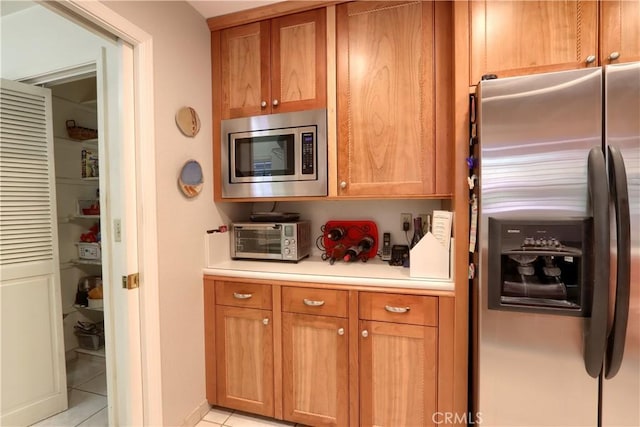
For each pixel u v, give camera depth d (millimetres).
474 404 1327
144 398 1391
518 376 1171
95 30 1206
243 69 1765
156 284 1416
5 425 1630
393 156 1539
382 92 1549
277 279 1606
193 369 1653
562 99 1086
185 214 1609
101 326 2529
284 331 1601
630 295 1035
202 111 1736
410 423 1424
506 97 1138
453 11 1391
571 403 1120
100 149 1421
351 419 1507
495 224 1151
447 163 1462
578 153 1072
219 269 1710
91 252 2459
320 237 2100
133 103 1350
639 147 1026
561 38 1224
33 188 1776
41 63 1729
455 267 1341
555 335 1123
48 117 1853
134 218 1363
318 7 1623
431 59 1477
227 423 1671
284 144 1694
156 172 1421
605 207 995
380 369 1464
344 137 1607
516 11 1261
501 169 1146
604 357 1060
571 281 1132
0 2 1671
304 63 1661
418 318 1399
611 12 1183
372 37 1556
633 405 1059
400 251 1807
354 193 1601
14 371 1670
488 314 1188
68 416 1814
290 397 1604
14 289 1682
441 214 1442
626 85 1035
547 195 1103
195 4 1630
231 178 1793
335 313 1518
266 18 1704
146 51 1362
